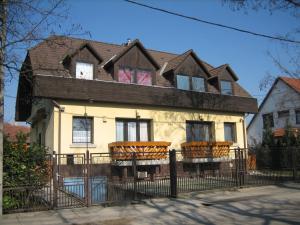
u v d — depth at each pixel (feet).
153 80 75.77
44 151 41.01
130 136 73.00
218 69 87.86
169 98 75.51
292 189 51.83
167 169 71.36
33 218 35.17
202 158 73.77
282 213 35.81
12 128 123.13
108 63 72.90
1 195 35.88
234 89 89.20
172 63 83.30
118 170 66.80
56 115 64.75
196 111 81.05
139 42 74.33
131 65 73.67
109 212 37.93
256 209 38.29
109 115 69.77
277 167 63.46
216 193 49.16
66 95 64.03
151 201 43.70
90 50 69.10
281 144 91.61
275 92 133.69
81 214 37.04
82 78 67.00
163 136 75.51
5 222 33.55
